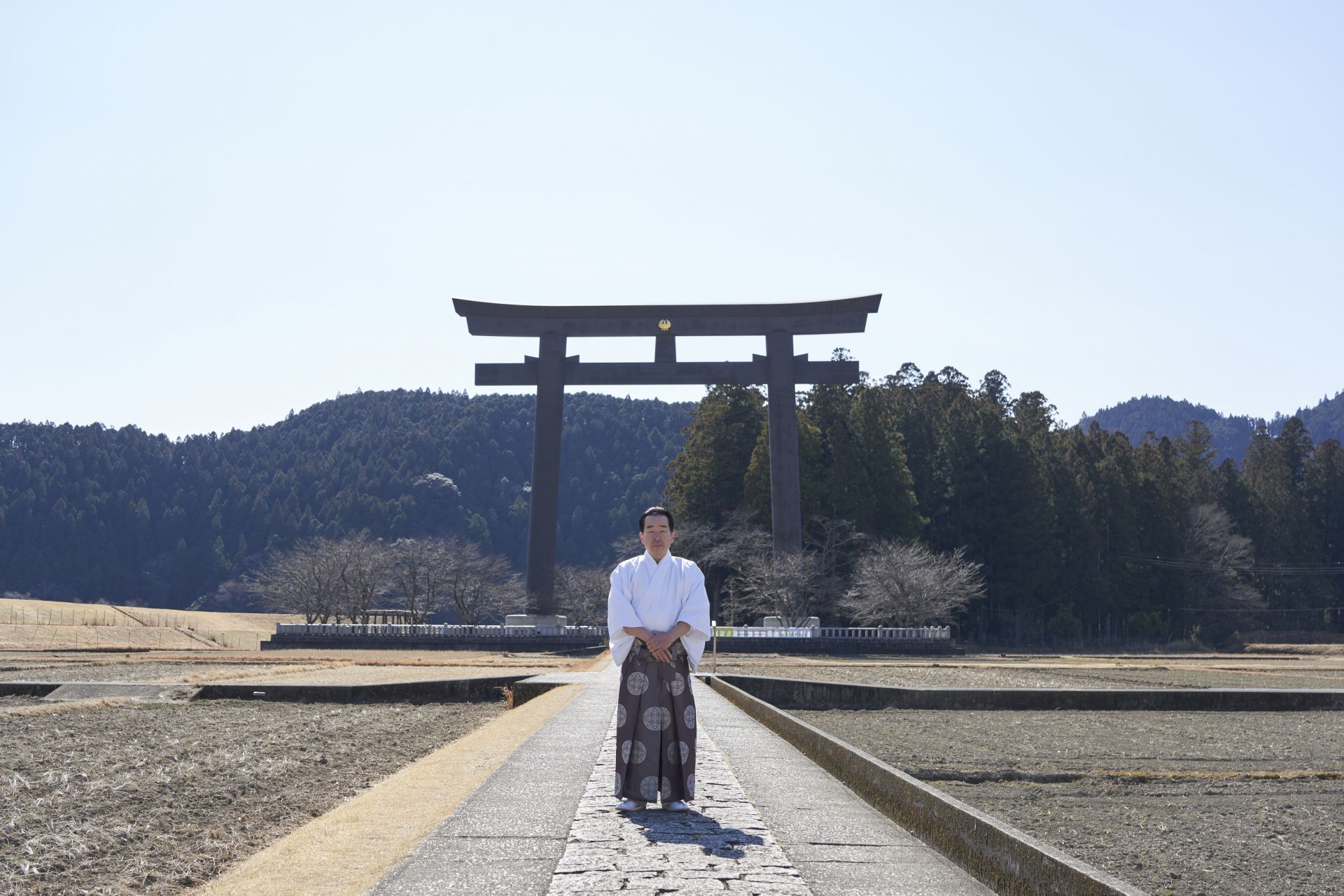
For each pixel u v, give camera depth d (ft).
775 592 192.75
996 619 260.01
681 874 18.69
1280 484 319.27
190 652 156.35
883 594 201.77
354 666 110.63
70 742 51.96
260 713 68.44
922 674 112.88
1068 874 17.87
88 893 25.38
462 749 36.29
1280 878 28.22
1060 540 265.34
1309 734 60.59
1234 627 276.62
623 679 24.70
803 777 30.66
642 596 24.59
